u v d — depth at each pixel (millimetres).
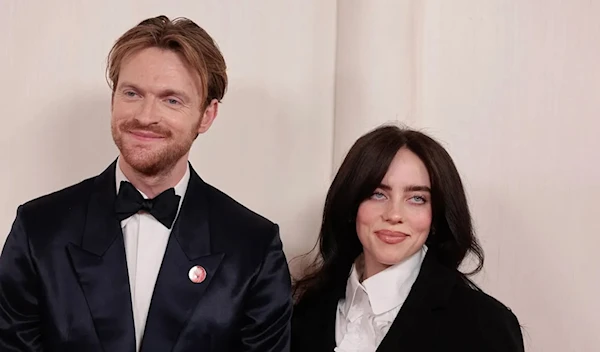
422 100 1873
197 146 1827
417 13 1849
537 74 1867
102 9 1769
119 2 1775
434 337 1278
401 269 1360
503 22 1869
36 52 1754
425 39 1873
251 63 1836
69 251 1190
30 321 1203
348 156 1382
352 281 1406
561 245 1870
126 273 1188
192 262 1217
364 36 1792
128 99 1183
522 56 1870
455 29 1873
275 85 1848
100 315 1164
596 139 1861
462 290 1340
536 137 1867
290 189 1863
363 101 1796
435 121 1871
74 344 1160
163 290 1189
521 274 1873
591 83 1864
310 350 1388
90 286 1175
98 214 1231
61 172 1776
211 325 1201
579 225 1866
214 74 1244
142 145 1168
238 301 1230
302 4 1855
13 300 1194
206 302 1204
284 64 1852
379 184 1329
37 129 1763
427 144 1349
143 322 1212
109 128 1780
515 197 1871
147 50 1186
